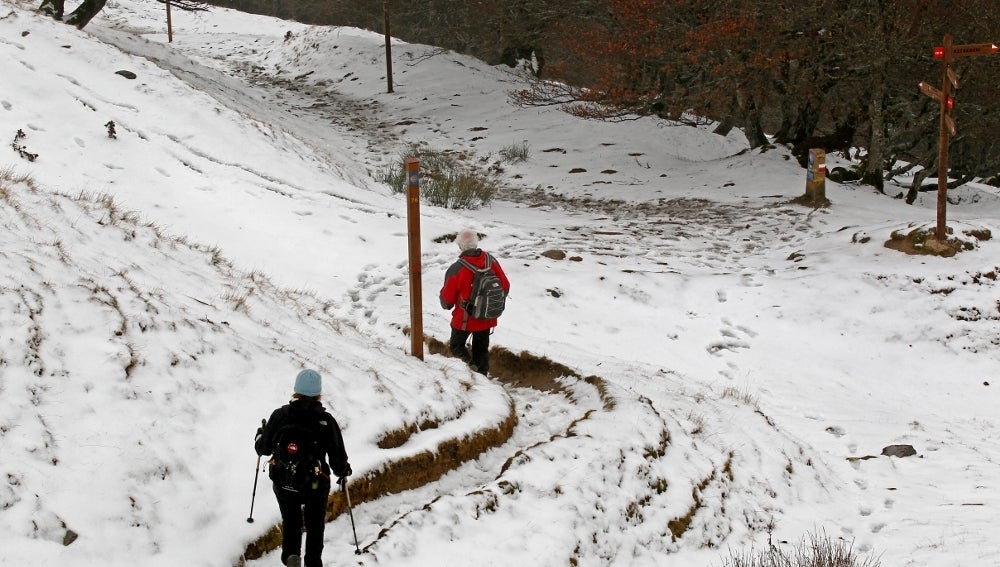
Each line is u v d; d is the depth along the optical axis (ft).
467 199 68.85
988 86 83.10
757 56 84.79
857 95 93.40
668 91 95.71
